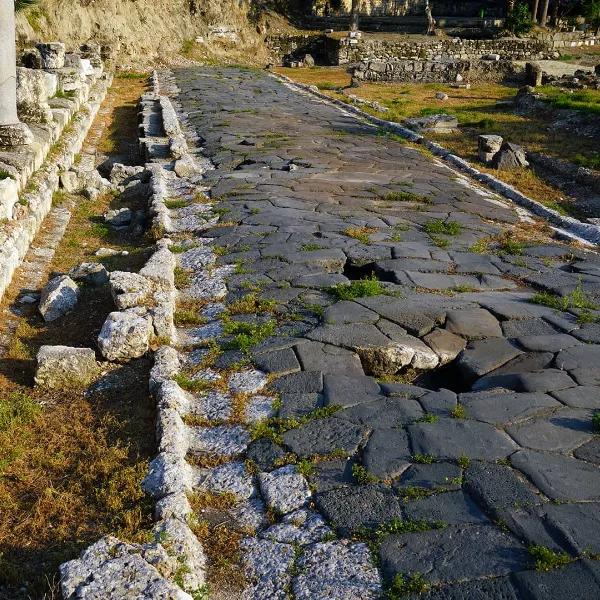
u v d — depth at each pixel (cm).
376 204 1039
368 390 504
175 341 584
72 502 394
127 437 455
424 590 325
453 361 572
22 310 675
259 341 576
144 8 3522
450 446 432
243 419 471
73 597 295
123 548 318
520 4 4466
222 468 425
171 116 1652
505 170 1437
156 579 299
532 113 2162
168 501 375
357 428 454
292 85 2856
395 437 443
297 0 4900
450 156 1472
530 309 656
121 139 1631
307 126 1730
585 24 4859
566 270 794
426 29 4678
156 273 652
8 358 570
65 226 948
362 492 395
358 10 4809
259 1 4553
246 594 331
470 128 1911
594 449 432
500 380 528
